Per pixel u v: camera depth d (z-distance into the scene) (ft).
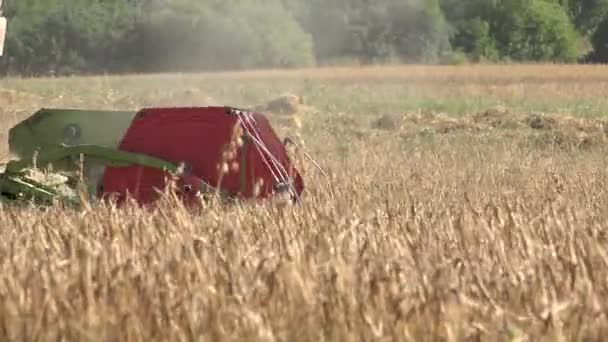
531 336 50.39
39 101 324.19
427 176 145.28
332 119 273.75
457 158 182.19
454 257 64.85
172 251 64.95
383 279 55.01
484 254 68.33
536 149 214.07
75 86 425.69
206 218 81.66
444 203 105.09
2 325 51.75
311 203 91.71
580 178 136.36
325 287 55.47
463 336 50.14
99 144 106.83
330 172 132.36
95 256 63.16
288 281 54.49
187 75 618.03
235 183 101.35
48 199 100.58
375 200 104.73
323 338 50.34
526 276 59.00
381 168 160.56
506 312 51.57
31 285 56.44
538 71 647.56
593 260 62.64
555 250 68.03
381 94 405.39
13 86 403.95
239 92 420.36
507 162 175.94
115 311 52.80
